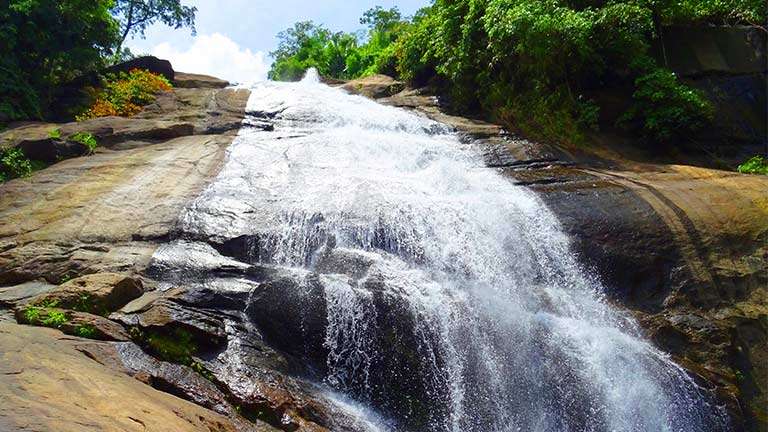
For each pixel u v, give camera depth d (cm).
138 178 1021
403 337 697
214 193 980
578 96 1432
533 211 941
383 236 864
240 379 609
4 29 1337
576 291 856
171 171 1055
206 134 1302
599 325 788
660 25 1498
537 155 1229
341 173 1084
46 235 841
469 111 1574
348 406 652
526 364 708
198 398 558
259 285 748
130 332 623
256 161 1122
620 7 1357
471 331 718
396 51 1981
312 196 970
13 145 1088
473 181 1070
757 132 1414
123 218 891
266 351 675
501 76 1471
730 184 995
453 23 1602
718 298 824
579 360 719
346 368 685
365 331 698
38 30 1407
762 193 952
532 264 879
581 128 1364
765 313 810
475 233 898
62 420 354
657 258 865
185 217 898
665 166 1166
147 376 549
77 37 1491
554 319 771
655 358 741
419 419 659
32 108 1360
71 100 1482
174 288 736
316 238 862
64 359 485
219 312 710
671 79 1351
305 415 596
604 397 696
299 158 1143
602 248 881
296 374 664
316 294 718
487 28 1427
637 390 707
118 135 1216
